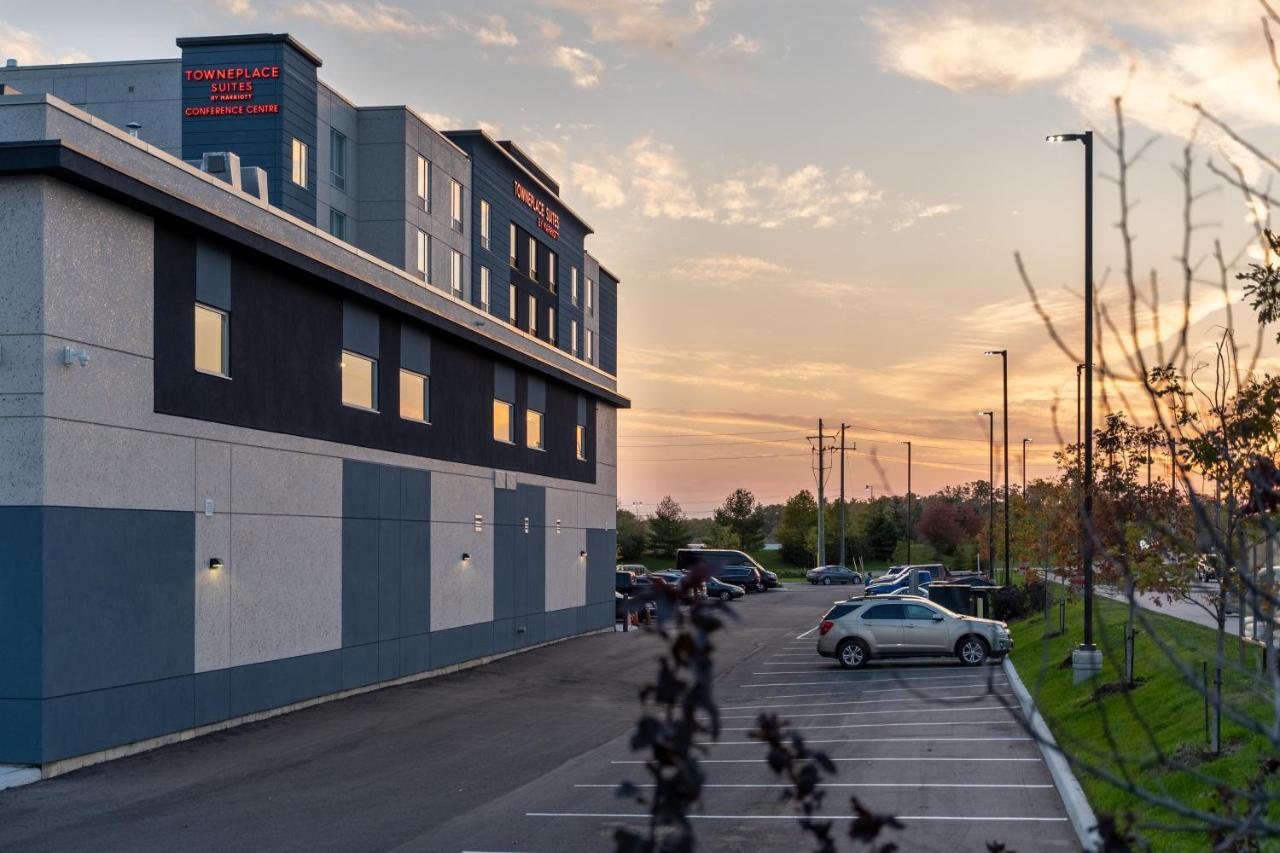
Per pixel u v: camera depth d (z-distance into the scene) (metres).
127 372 18.69
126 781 16.66
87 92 48.59
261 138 43.69
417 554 29.81
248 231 21.44
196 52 44.28
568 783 16.52
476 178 56.78
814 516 117.38
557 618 40.81
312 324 24.73
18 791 15.95
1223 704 4.35
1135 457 20.44
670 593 3.93
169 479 19.73
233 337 21.77
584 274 74.69
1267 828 4.20
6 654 16.75
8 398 16.86
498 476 35.41
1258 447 9.88
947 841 12.52
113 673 18.25
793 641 41.78
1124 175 4.81
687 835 3.75
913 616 31.89
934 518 92.19
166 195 19.00
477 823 14.00
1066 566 25.08
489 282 58.44
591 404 45.47
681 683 3.86
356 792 15.95
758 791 15.52
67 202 17.41
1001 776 16.06
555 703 25.59
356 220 49.06
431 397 30.94
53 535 16.94
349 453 26.31
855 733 20.44
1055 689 23.16
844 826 13.37
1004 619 42.78
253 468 22.33
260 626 22.55
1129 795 12.76
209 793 15.89
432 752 19.27
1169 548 15.47
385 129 49.28
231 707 21.55
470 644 33.06
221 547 21.23
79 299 17.61
